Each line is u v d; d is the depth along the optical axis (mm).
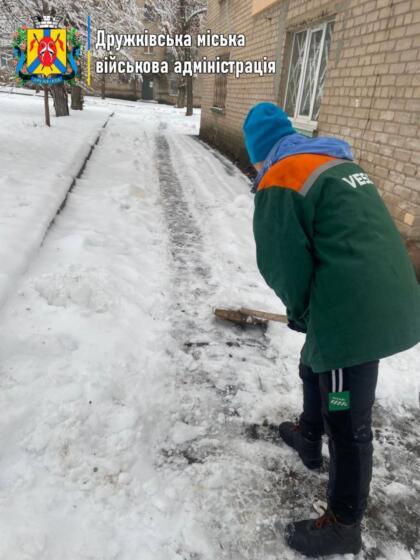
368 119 4504
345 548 1594
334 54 5270
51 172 5582
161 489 1793
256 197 1433
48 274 2898
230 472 1930
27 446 1761
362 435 1462
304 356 1528
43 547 1412
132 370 2379
